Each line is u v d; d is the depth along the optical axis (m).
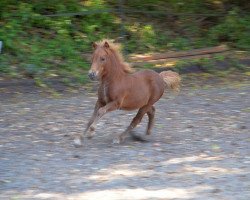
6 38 19.66
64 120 14.15
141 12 23.14
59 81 18.31
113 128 13.34
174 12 23.95
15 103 16.22
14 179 9.51
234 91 18.02
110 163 10.48
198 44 22.56
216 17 24.16
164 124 13.80
